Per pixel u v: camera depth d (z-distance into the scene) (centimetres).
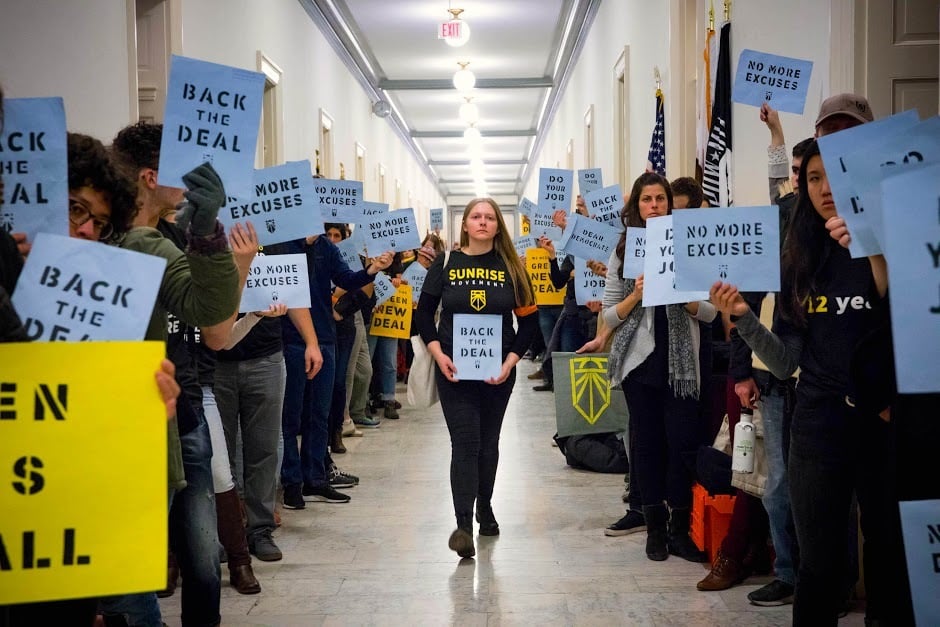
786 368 259
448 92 1775
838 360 237
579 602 354
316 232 350
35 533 152
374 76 1599
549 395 984
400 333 779
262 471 412
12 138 182
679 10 652
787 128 446
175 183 232
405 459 644
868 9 357
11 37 404
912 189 151
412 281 848
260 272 378
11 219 182
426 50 1455
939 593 167
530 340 431
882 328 221
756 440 356
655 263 333
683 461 402
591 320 788
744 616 335
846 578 337
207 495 271
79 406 154
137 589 154
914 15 356
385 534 454
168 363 158
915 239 151
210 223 203
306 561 411
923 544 167
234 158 235
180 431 252
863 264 238
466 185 3531
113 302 166
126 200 202
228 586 377
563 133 1655
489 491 446
